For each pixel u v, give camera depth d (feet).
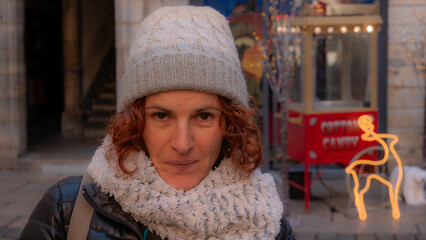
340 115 19.99
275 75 24.75
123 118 4.34
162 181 4.32
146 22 4.46
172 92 4.16
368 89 20.22
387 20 24.49
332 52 19.90
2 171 27.07
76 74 34.55
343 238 17.63
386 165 24.38
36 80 41.14
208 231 4.32
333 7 19.75
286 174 19.61
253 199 4.53
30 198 22.41
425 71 23.98
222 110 4.33
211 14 4.47
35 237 4.38
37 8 40.52
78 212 4.41
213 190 4.44
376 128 20.26
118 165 4.39
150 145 4.35
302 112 20.20
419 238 17.60
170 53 4.13
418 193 21.20
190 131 4.28
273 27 21.45
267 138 25.41
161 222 4.29
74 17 35.24
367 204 20.57
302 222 19.17
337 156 20.15
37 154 28.40
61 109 42.52
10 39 26.86
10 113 27.22
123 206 4.29
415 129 24.90
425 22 24.12
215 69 4.19
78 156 27.96
